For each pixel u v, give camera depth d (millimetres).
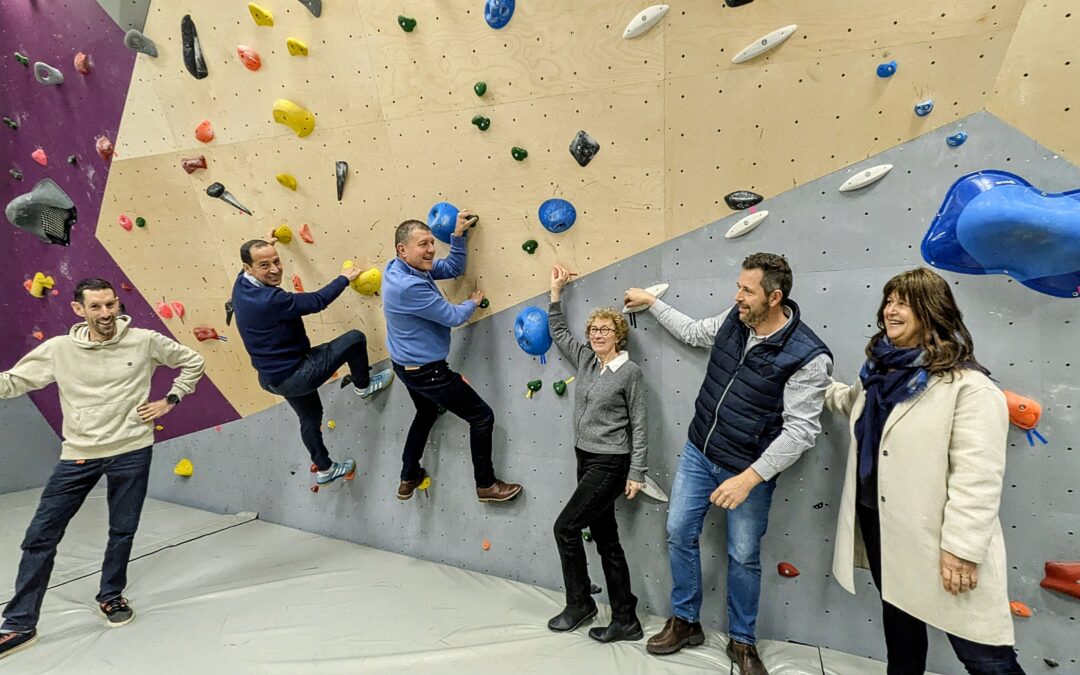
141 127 2410
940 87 1403
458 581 2246
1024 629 1491
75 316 3053
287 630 1934
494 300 2119
